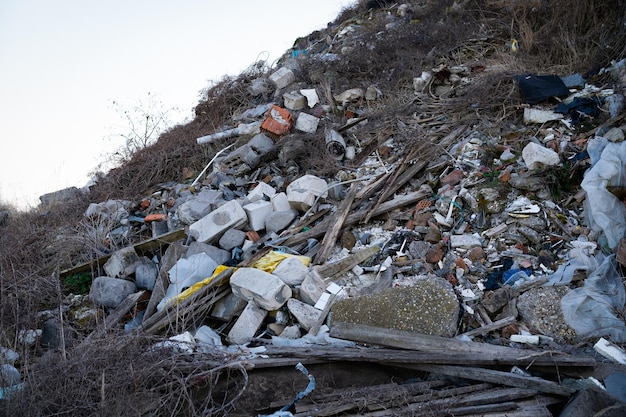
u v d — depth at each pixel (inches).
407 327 196.7
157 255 285.9
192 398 177.6
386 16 490.3
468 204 252.7
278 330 218.5
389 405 165.0
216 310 230.4
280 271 232.5
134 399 169.6
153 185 364.2
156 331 219.3
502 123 291.3
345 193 288.0
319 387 179.0
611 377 165.3
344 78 396.5
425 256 235.5
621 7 324.2
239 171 338.0
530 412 154.9
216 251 265.1
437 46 398.6
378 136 322.7
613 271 202.1
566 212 234.5
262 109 399.2
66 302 259.0
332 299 221.3
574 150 257.8
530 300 202.5
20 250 299.7
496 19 401.4
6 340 222.1
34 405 171.2
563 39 335.9
